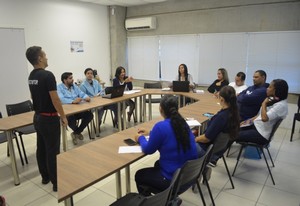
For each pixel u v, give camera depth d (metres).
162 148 1.77
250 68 5.59
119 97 4.23
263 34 5.28
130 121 5.15
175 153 1.75
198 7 6.05
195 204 2.33
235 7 5.54
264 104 2.80
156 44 7.04
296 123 4.66
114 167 1.70
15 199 2.42
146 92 4.73
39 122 2.38
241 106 3.38
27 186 2.65
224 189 2.59
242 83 4.30
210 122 2.37
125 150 1.97
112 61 7.55
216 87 4.57
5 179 2.79
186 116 2.98
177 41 6.60
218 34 5.88
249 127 3.06
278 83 2.75
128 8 7.41
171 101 1.80
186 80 4.97
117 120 4.50
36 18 5.58
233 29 5.66
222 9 5.72
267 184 2.69
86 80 4.61
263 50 5.35
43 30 5.75
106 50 7.39
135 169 3.04
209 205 2.32
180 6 6.35
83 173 1.62
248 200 2.40
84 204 2.33
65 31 6.21
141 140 2.04
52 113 2.38
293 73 5.07
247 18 5.43
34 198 2.44
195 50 6.33
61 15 6.07
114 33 7.29
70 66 6.47
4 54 5.14
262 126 2.80
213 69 6.12
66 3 6.14
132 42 7.57
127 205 1.58
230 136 2.23
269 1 5.07
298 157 3.35
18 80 5.43
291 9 4.88
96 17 6.93
